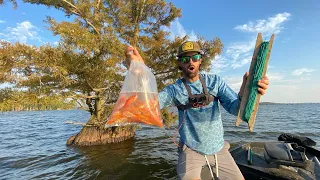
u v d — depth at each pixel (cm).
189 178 246
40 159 880
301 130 1738
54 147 1119
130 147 1047
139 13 1111
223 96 271
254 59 220
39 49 716
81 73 902
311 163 384
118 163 773
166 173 661
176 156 867
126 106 234
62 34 696
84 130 1135
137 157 852
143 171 684
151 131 1605
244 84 232
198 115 268
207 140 265
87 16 909
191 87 276
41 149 1089
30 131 1958
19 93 771
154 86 250
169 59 1091
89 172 690
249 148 476
